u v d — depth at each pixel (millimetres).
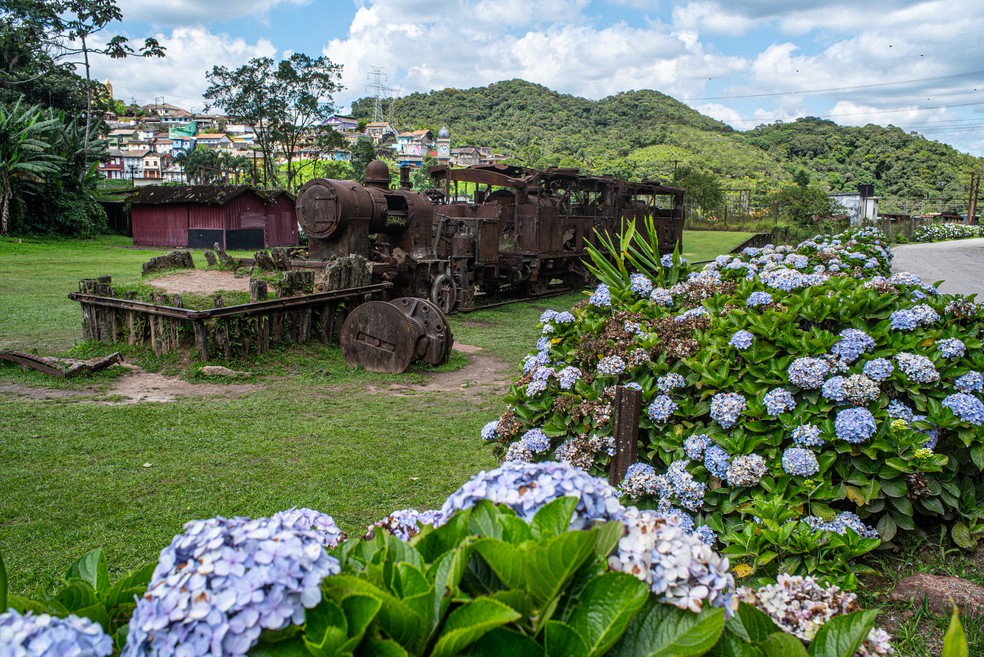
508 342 11992
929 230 47875
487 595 1550
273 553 1320
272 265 11172
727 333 4180
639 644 1463
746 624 1702
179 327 8984
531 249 17641
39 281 17656
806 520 3238
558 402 3943
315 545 1413
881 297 4566
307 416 7051
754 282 5141
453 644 1327
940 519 3660
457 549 1489
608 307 4852
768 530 3033
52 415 6773
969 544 3398
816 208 53625
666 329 4316
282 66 52062
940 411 3580
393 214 14000
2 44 42188
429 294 14172
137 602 1331
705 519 3455
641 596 1393
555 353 4445
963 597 3000
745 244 37000
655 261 5770
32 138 32375
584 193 21000
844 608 2205
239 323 9070
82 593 1553
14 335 10883
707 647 1407
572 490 1636
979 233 52688
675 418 3828
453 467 5535
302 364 9328
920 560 3451
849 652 1611
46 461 5504
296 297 9562
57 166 32656
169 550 1366
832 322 4418
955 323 4543
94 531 4297
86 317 9742
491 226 16641
